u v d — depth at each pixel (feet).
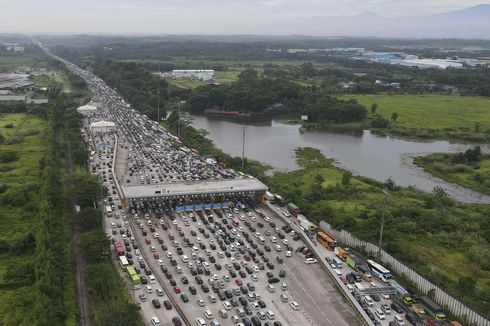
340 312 513.45
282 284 558.56
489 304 512.63
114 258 612.29
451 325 484.74
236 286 559.38
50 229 620.49
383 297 543.39
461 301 505.25
